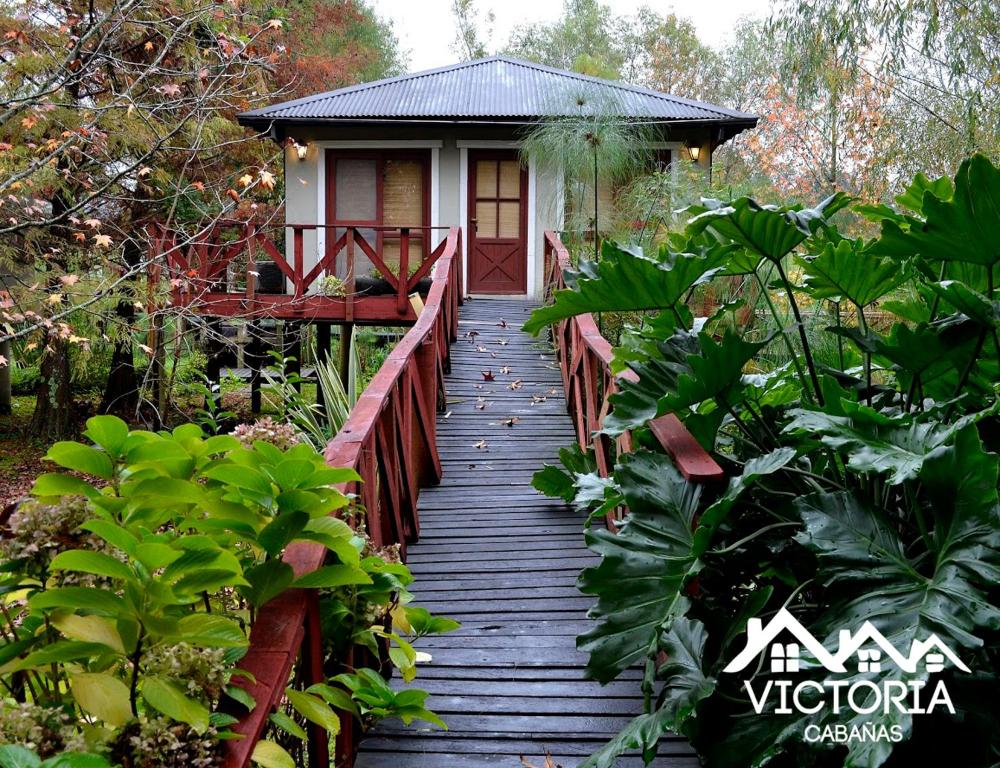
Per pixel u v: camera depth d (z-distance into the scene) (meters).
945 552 1.72
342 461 2.44
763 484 2.35
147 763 1.16
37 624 1.37
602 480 2.83
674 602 1.99
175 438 1.66
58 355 10.49
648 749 1.89
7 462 10.26
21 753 0.94
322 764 1.93
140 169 6.75
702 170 10.40
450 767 2.34
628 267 2.56
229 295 9.18
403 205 11.27
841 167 13.88
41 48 6.36
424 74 12.98
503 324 8.94
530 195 11.13
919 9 6.99
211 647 1.41
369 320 9.36
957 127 8.20
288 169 11.20
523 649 3.02
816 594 2.27
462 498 4.66
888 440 1.96
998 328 2.15
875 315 5.86
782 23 7.65
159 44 7.73
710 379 2.26
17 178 5.84
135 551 1.22
